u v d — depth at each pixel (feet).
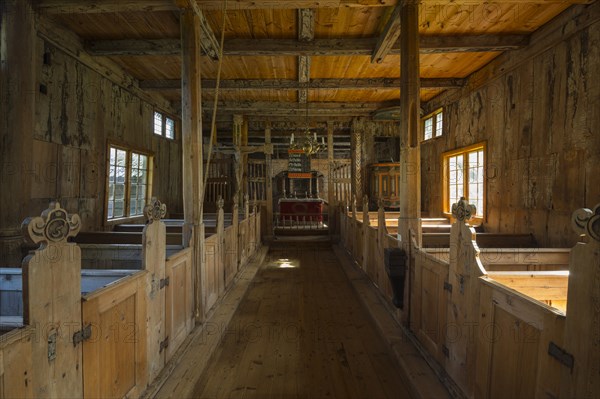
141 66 18.60
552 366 4.23
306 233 30.12
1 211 11.05
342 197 34.94
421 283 9.11
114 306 5.77
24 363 3.76
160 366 7.79
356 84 20.74
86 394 4.97
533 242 14.35
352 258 21.15
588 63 11.69
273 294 15.33
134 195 20.99
